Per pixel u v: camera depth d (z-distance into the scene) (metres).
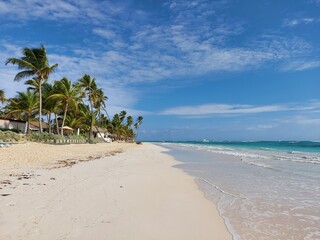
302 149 54.75
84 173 12.65
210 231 5.86
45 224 5.51
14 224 5.40
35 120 57.66
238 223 6.49
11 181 9.59
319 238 5.59
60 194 8.04
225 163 22.30
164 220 6.40
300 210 7.71
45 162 16.05
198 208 7.71
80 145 37.12
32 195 7.73
